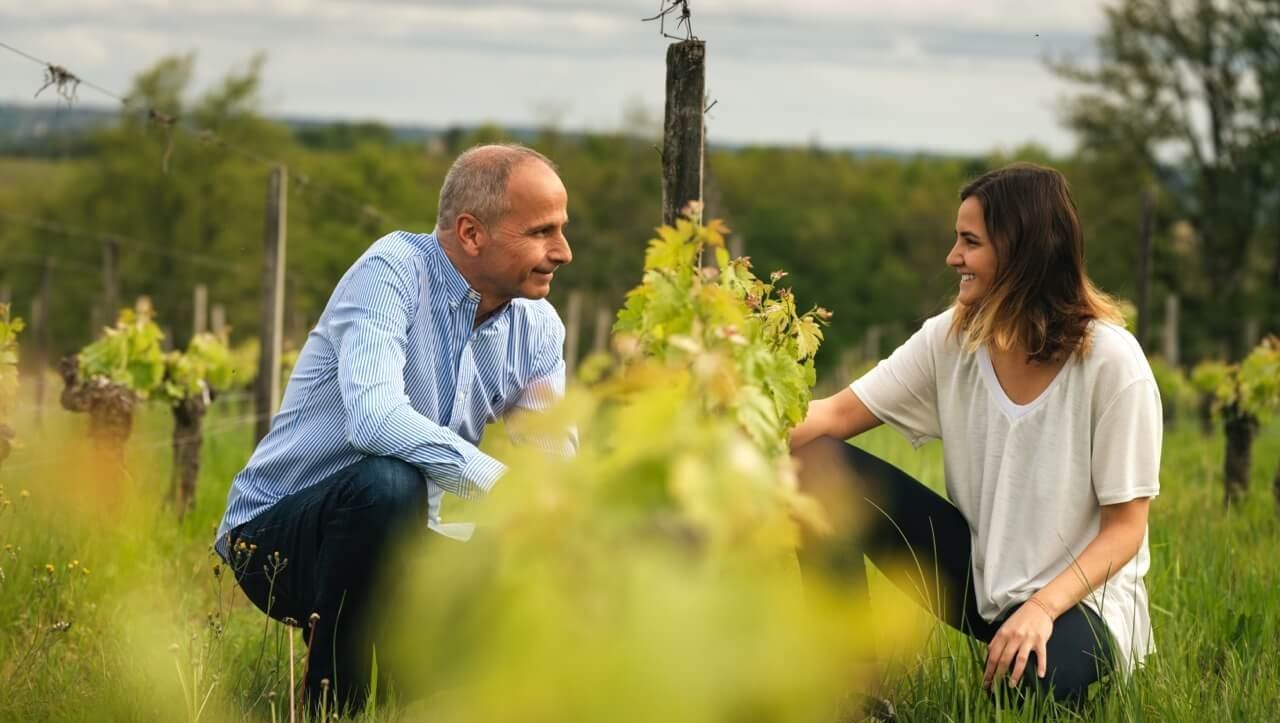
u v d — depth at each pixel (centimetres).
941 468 838
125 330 738
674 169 432
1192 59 4188
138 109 688
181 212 5191
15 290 5138
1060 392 332
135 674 260
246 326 5088
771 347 315
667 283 254
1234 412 859
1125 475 324
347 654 333
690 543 65
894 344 6334
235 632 399
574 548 63
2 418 497
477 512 68
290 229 5369
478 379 368
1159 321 4281
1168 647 362
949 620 356
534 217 343
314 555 343
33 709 304
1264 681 329
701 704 58
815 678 59
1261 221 4166
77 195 5181
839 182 6912
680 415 71
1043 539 333
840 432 366
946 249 6644
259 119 5406
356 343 341
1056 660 313
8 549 413
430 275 354
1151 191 1409
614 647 58
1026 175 336
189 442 700
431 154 6981
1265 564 473
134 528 514
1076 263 333
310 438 356
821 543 309
